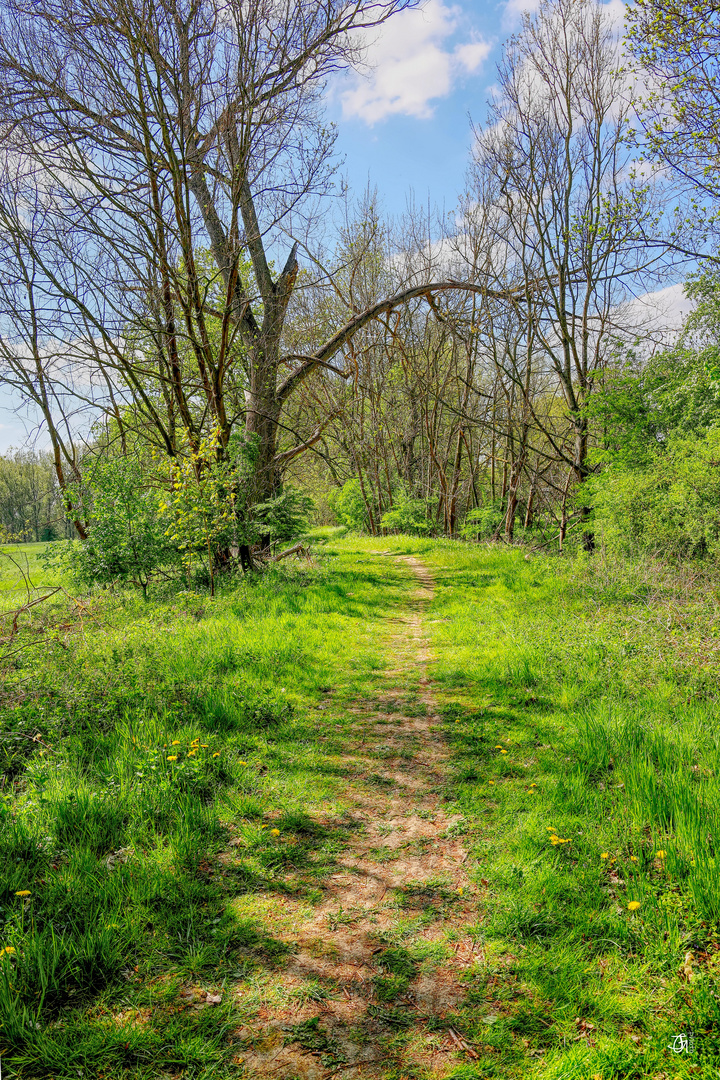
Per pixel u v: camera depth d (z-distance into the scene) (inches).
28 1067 90.2
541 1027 99.1
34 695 227.8
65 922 117.6
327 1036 97.7
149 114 460.4
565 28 716.0
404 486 1333.7
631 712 211.0
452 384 1350.9
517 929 119.8
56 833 144.3
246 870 139.3
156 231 488.1
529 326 850.1
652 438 597.3
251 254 608.4
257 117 494.6
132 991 104.5
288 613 394.6
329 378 1209.4
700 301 586.2
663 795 154.5
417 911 127.0
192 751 188.4
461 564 675.4
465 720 227.9
